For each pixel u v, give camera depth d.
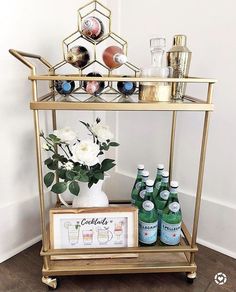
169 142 1.04
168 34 0.96
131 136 1.14
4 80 0.82
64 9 0.94
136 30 1.02
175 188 0.84
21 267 0.89
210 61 0.89
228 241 0.96
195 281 0.85
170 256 0.85
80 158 0.76
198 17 0.88
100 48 1.08
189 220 1.04
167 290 0.81
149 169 1.12
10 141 0.87
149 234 0.84
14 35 0.82
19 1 0.81
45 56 0.92
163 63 0.96
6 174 0.88
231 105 0.87
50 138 0.81
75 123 1.08
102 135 0.85
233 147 0.89
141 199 0.91
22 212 0.95
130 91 0.76
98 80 0.67
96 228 0.81
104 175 0.86
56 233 0.80
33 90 0.66
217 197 0.96
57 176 0.87
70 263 0.81
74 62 0.79
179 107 0.68
